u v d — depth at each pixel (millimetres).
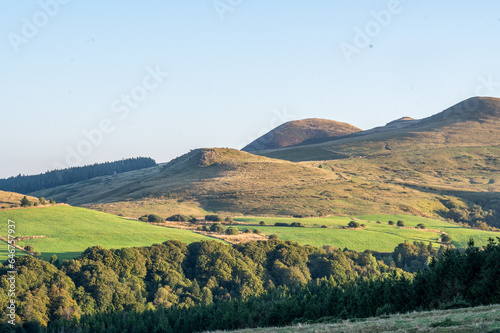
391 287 48281
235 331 34562
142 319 73875
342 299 52500
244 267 110188
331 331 27500
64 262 95688
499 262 42875
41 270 88750
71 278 93000
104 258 100875
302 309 56938
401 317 31391
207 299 95188
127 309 87500
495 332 22094
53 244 109625
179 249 114000
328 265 114125
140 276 103062
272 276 112750
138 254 105688
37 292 82562
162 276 105125
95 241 115812
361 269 114938
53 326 76500
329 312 52719
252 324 60406
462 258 45844
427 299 46344
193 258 113375
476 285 43188
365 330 26719
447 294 44969
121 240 119562
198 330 67625
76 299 86500
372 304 48406
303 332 28328
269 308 60938
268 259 118250
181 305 89438
